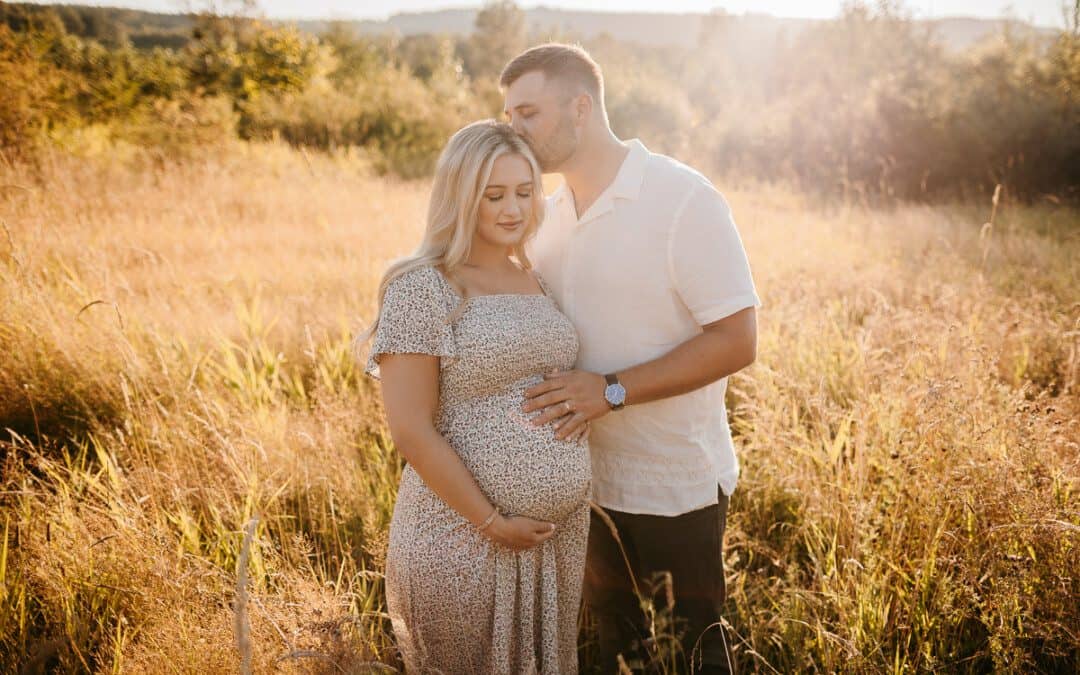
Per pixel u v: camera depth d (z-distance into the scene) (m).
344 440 3.50
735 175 15.69
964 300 5.30
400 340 1.98
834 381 4.14
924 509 2.67
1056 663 2.27
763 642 2.61
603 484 2.46
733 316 2.22
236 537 2.76
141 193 8.63
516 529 2.06
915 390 3.33
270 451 3.30
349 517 3.06
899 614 2.48
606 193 2.29
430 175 14.03
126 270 5.75
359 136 16.30
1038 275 6.72
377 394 4.10
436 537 2.11
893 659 2.39
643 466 2.38
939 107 14.77
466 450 2.07
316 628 2.00
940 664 2.29
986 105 14.50
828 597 2.54
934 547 2.50
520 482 2.06
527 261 2.35
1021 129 13.80
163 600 2.36
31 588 2.60
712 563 2.46
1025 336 4.70
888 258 7.78
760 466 3.43
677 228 2.21
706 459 2.39
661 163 2.29
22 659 2.28
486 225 2.13
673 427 2.34
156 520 2.73
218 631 2.15
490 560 2.11
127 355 3.77
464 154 2.06
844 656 2.31
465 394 2.09
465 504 2.01
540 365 2.16
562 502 2.13
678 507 2.37
